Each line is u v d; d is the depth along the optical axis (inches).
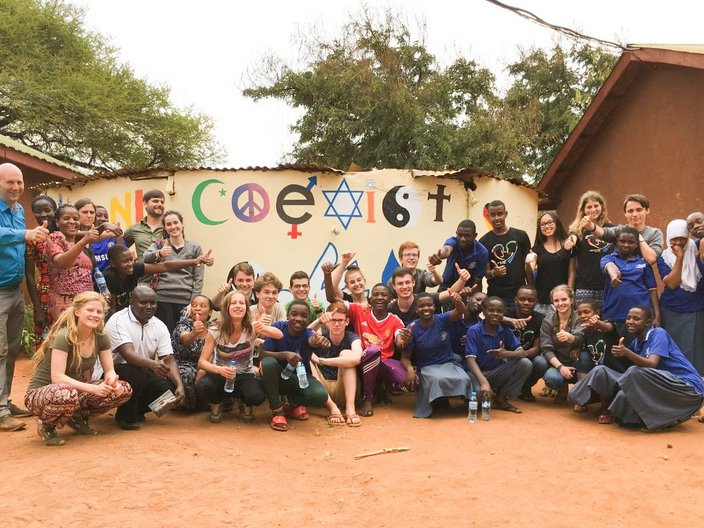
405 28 753.0
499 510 158.6
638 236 255.8
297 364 230.5
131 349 222.8
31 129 897.5
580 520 153.7
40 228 220.4
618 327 251.8
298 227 339.6
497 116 730.8
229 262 339.9
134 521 151.6
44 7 949.8
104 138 934.4
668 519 154.5
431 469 187.0
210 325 254.1
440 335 258.4
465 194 349.4
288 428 232.5
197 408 253.3
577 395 240.2
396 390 269.6
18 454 197.2
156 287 278.4
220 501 163.2
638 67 431.5
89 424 231.0
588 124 484.1
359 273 271.9
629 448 206.5
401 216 343.6
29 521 150.6
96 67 976.3
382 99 720.3
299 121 776.9
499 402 259.6
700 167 386.0
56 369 204.7
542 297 284.4
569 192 542.6
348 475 183.2
